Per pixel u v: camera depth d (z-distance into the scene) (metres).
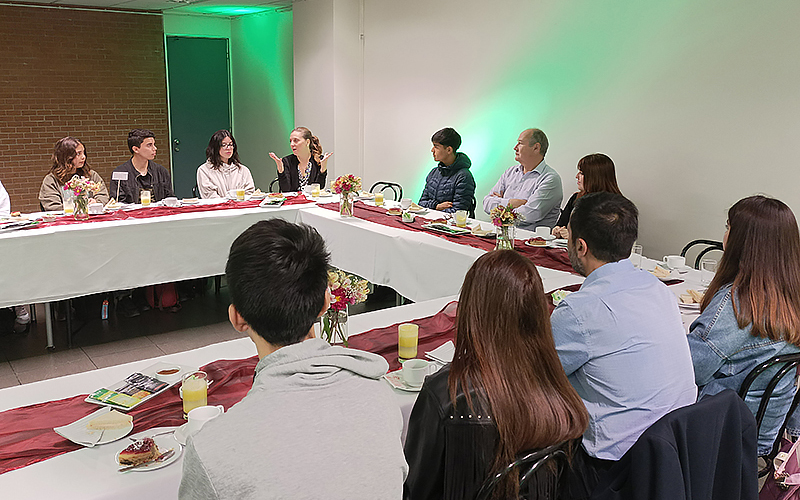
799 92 3.60
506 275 1.24
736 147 3.93
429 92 6.06
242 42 8.55
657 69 4.27
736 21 3.83
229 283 1.01
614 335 1.54
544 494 1.29
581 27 4.70
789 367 1.75
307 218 4.50
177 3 6.98
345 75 6.71
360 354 1.02
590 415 1.58
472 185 4.83
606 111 4.63
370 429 0.90
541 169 4.45
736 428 1.46
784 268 1.78
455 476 1.24
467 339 1.27
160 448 1.43
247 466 0.82
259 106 8.45
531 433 1.20
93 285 3.76
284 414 0.88
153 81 7.80
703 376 1.86
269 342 1.03
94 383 1.80
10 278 3.45
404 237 3.69
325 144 6.91
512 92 5.30
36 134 7.08
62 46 7.08
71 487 1.30
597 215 1.68
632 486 1.37
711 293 1.95
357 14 6.66
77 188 3.83
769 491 1.91
